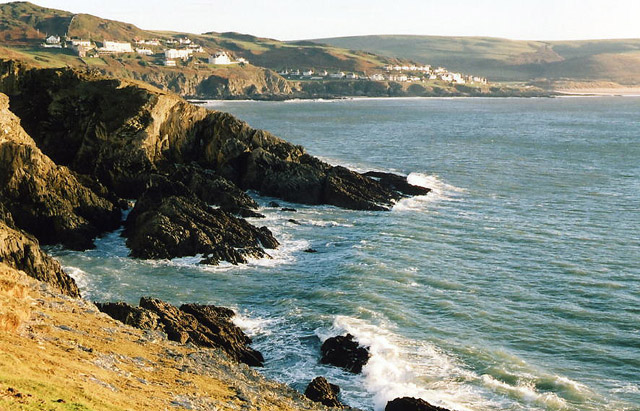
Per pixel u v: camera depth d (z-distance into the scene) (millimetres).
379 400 39625
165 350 36969
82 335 33438
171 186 81938
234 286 58969
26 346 26844
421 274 61438
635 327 49781
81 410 20688
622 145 166000
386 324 49875
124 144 93875
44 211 70750
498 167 126688
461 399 39188
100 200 78000
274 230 78188
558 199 96438
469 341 47094
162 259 65938
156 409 24766
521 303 54469
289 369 43656
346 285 58312
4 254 52500
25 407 19172
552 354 45469
